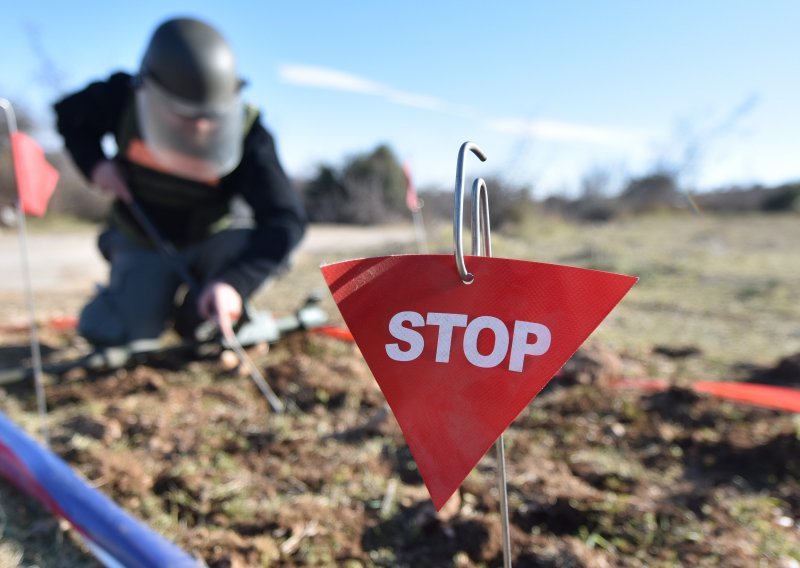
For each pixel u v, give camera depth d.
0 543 1.76
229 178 3.55
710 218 16.61
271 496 2.03
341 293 1.07
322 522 1.87
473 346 1.05
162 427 2.50
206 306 3.06
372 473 2.18
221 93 2.94
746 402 2.75
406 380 1.08
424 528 1.84
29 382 3.09
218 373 3.24
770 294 5.98
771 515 1.94
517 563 1.70
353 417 2.68
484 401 1.05
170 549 1.50
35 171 2.75
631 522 1.86
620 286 0.99
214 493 2.03
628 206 17.55
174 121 3.03
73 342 4.04
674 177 15.22
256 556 1.70
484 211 1.13
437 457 1.06
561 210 17.81
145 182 3.52
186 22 3.00
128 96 3.45
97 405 2.79
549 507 1.95
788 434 2.34
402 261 1.08
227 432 2.51
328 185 22.72
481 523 1.81
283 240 3.27
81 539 1.77
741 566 1.68
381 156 23.00
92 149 3.53
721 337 4.31
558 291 1.02
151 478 2.12
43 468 1.87
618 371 3.16
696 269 7.65
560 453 2.36
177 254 3.70
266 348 3.63
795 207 18.20
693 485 2.13
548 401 2.84
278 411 2.72
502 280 1.04
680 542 1.78
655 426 2.56
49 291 6.36
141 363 3.38
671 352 3.79
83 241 12.60
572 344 1.01
